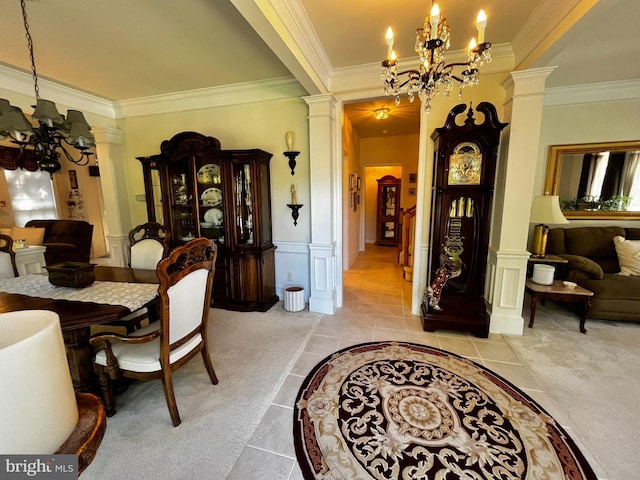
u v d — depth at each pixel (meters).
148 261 2.67
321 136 2.96
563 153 3.31
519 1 1.88
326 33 2.23
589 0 1.56
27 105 2.89
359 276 4.73
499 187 2.68
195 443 1.53
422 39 2.18
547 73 2.29
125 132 3.83
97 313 1.56
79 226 5.15
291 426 1.63
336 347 2.48
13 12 1.88
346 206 4.86
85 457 0.52
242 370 2.16
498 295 2.69
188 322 1.72
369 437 1.55
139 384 2.01
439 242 2.69
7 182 5.57
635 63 2.61
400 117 4.66
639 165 3.16
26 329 0.54
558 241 3.30
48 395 0.49
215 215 3.32
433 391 1.90
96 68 2.75
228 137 3.45
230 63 2.68
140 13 1.91
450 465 1.38
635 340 2.53
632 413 1.69
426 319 2.71
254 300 3.26
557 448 1.46
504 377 2.03
